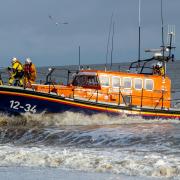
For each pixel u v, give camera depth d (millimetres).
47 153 28750
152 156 26609
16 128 40750
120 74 46031
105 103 44688
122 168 24391
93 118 44562
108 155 27703
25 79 43781
